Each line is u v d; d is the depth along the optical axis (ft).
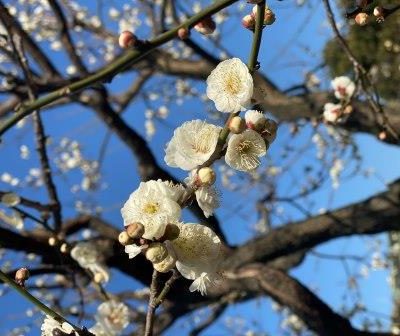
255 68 0.74
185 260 0.72
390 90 3.92
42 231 2.00
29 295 0.79
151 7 3.03
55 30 3.36
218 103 0.74
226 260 2.48
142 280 2.35
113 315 1.33
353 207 2.41
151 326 0.74
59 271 1.93
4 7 1.62
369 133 2.44
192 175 0.75
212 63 2.87
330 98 2.51
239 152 0.73
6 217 1.51
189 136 0.74
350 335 2.09
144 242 0.68
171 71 3.02
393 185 2.36
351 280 3.08
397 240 4.09
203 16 0.80
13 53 1.69
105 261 2.14
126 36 0.81
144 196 0.72
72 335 0.77
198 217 2.47
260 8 0.72
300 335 3.57
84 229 2.41
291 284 2.20
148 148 2.83
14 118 0.96
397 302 4.04
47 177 1.69
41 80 2.50
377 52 3.66
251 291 2.30
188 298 2.38
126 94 3.48
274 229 2.49
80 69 2.69
